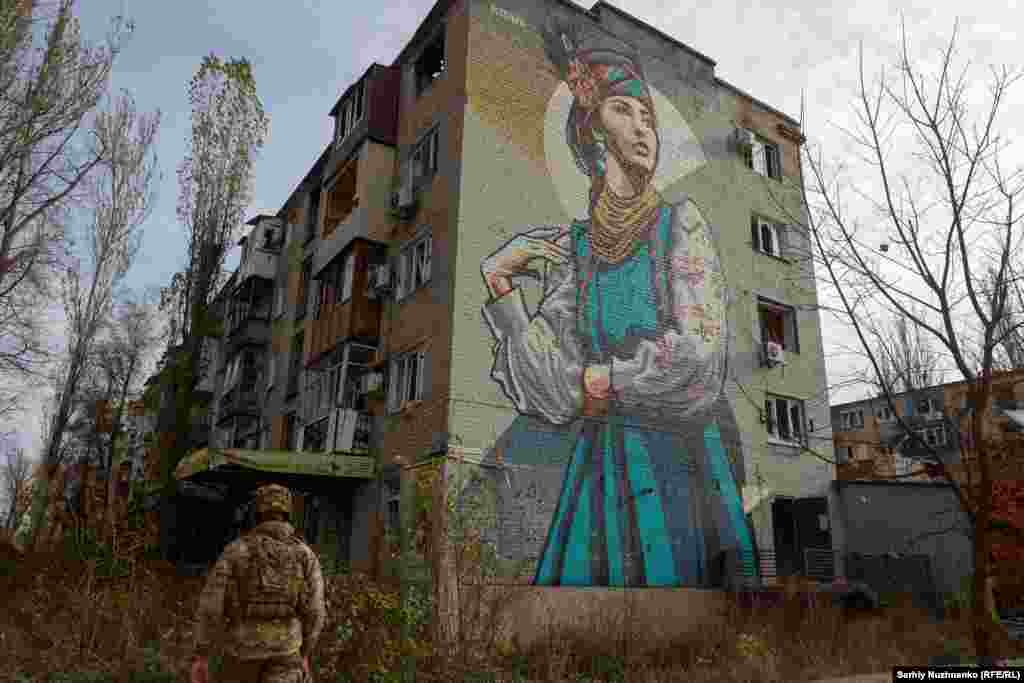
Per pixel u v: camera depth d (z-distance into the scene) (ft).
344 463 46.39
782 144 67.46
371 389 48.32
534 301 45.96
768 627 38.29
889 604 45.32
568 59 53.21
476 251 44.60
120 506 36.63
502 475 41.19
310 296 67.41
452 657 25.13
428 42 55.06
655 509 46.91
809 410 59.93
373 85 57.72
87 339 69.72
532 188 48.19
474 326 43.14
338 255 55.47
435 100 51.62
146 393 65.26
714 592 47.29
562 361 45.93
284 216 83.61
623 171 53.52
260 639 12.42
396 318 49.70
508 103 49.01
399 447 45.06
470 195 45.42
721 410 53.42
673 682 30.71
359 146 57.21
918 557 49.42
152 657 23.44
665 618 44.24
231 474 47.98
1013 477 37.78
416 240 49.70
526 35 51.57
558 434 44.27
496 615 27.89
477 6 49.96
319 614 13.48
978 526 20.21
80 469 51.08
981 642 19.90
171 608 30.37
